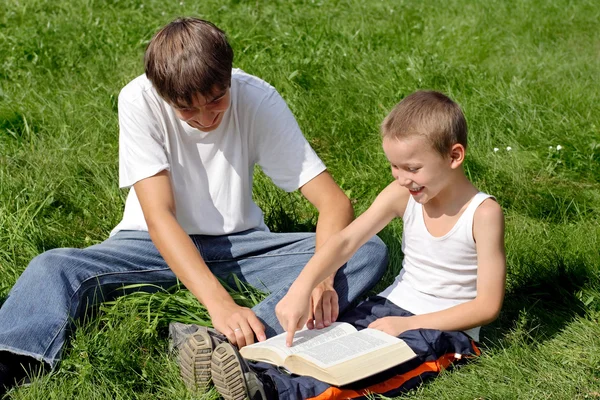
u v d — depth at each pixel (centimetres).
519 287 365
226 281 355
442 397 283
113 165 498
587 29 784
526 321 321
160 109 329
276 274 349
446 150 297
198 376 281
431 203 315
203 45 290
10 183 457
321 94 592
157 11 803
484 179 480
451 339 297
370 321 315
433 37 734
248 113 340
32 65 650
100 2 816
